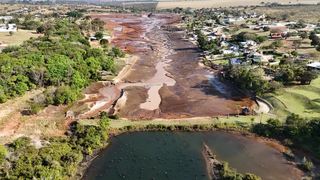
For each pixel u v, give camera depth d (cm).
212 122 6806
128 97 8650
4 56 9312
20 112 7019
